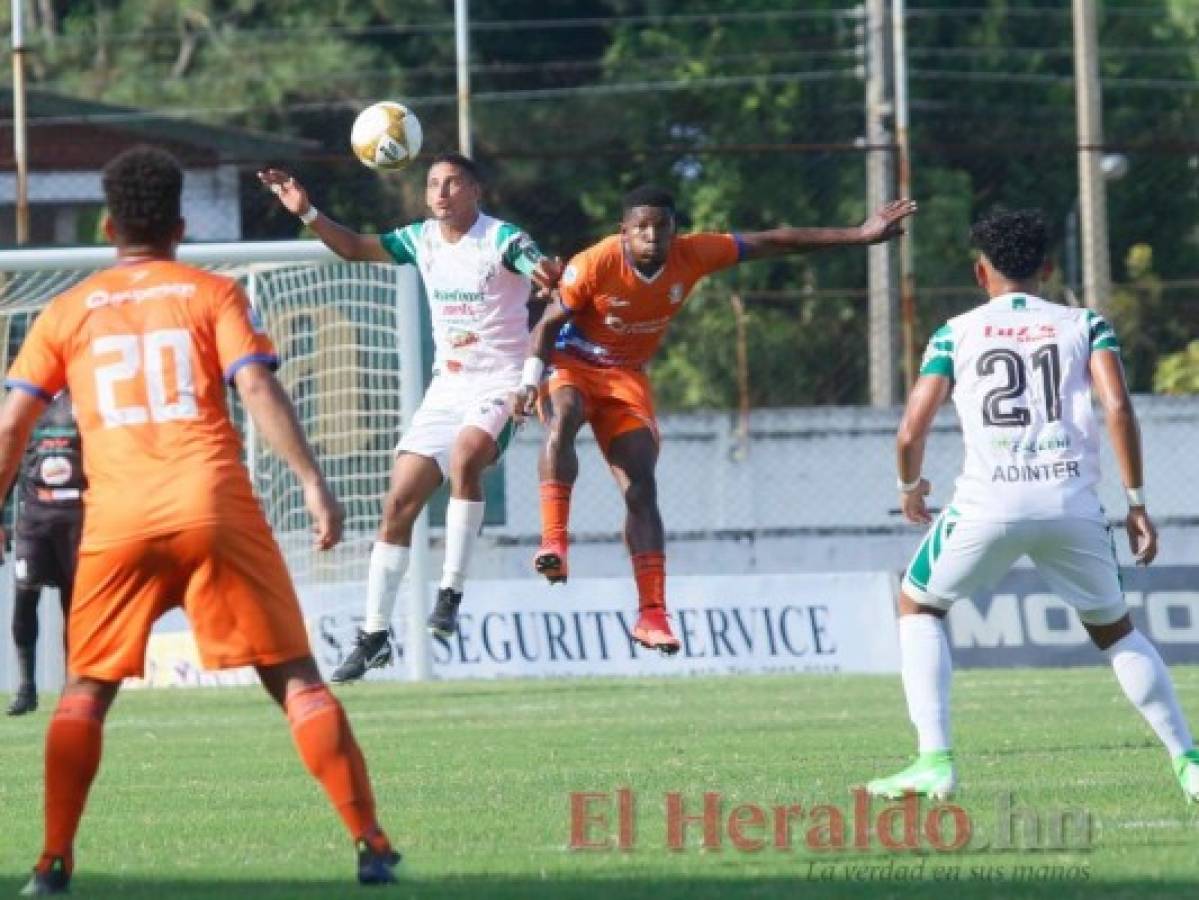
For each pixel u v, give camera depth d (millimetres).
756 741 33344
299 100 101125
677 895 17906
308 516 53000
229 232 85250
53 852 18531
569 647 54188
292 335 53000
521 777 28219
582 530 65375
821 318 88875
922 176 100625
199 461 18047
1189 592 54375
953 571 23344
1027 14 101375
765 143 102688
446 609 32406
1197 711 37719
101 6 105438
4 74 102562
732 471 67938
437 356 32594
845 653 54562
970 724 35844
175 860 20984
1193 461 66812
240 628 18047
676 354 88000
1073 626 53875
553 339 30234
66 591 42719
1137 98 107875
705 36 105250
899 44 59844
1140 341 87500
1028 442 23000
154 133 83688
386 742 34406
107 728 38812
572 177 100500
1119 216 105688
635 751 31875
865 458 67938
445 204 31438
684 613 54406
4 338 52625
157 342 18266
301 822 24000
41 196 81750
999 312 23266
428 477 32312
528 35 106375
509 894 18000
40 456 41969
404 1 103875
